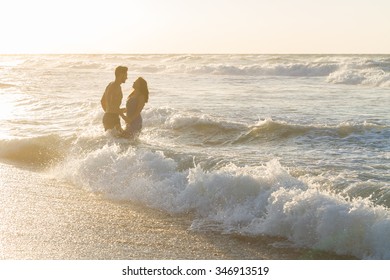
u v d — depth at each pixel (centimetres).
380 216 596
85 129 1342
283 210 646
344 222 599
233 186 738
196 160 912
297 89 2792
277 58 6197
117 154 965
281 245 627
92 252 624
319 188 729
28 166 1072
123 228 703
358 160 952
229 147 1134
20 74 4222
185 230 690
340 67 4372
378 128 1244
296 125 1267
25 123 1511
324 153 1033
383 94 2452
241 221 693
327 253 602
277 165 777
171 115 1450
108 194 853
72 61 6650
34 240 662
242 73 4688
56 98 2164
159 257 608
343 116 1588
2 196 859
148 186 831
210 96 2302
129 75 4431
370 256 580
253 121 1498
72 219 741
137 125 1140
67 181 952
